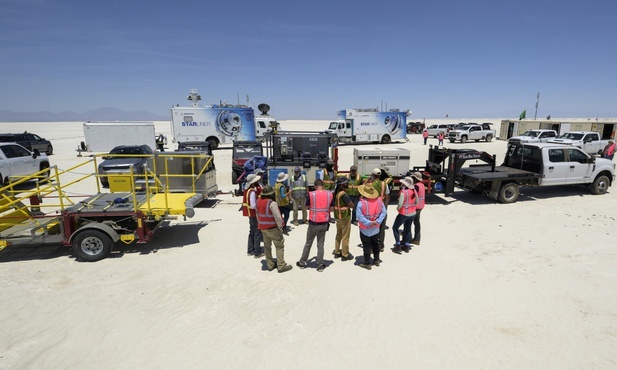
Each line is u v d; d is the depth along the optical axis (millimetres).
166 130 66062
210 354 3828
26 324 4410
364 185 5973
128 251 6965
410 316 4555
